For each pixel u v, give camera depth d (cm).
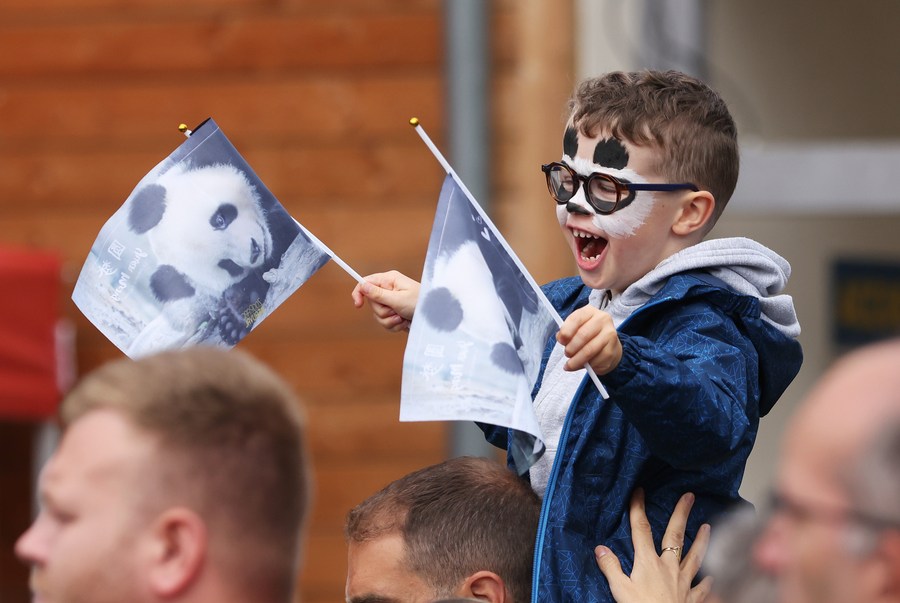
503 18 1453
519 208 1452
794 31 1762
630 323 616
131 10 1502
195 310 640
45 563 402
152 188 646
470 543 609
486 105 1439
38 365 1410
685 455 566
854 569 277
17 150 1516
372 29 1473
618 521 607
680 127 634
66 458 404
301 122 1482
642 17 1480
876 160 1452
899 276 1897
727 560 302
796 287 1791
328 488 1465
